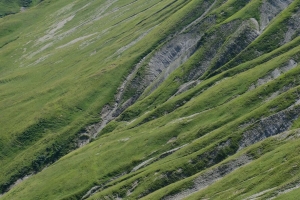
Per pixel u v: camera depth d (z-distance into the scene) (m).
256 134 114.00
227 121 129.75
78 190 134.62
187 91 164.62
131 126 161.38
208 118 137.25
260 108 121.38
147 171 121.44
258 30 180.75
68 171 145.62
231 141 115.06
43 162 172.88
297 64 143.00
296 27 170.38
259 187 81.94
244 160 101.06
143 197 110.50
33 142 185.25
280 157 89.31
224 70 167.50
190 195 98.00
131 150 141.12
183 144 131.50
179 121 143.00
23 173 170.38
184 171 115.19
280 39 168.62
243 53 169.88
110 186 127.75
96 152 149.88
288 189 75.50
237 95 143.88
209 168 105.94
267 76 144.25
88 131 181.00
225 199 84.81
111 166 138.50
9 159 180.25
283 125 112.31
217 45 181.88
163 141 137.88
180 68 180.88
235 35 180.00
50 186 141.50
